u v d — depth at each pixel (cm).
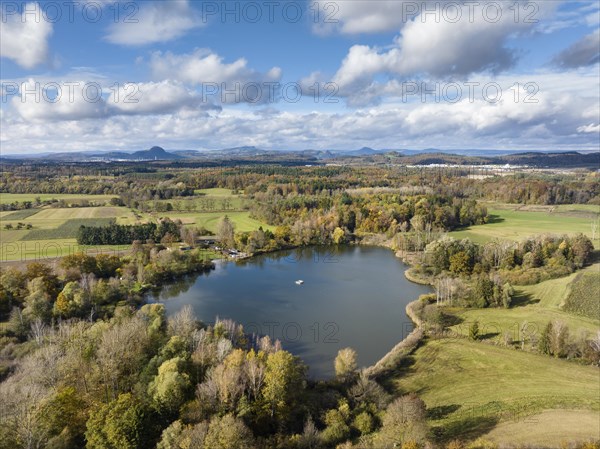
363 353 8262
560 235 14238
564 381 6662
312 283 12988
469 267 12644
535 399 6100
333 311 10562
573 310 9538
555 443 4966
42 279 9881
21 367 6612
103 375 5872
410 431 5100
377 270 14525
